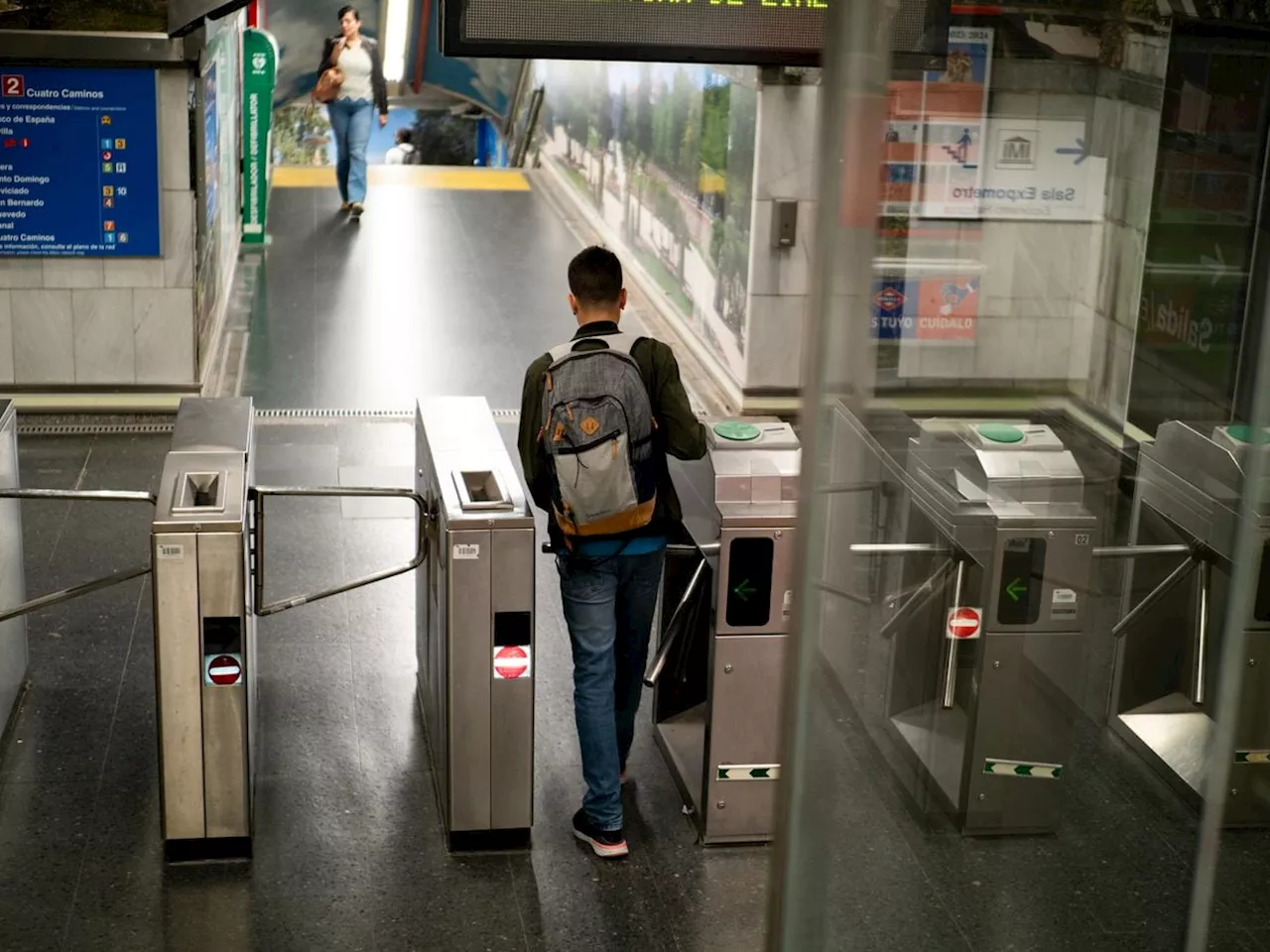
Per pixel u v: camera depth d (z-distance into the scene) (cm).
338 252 1135
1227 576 371
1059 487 377
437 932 404
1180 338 616
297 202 1280
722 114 875
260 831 445
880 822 223
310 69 1794
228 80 1019
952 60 635
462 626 418
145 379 797
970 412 375
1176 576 384
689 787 464
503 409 848
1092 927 327
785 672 176
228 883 420
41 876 420
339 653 560
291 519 677
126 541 650
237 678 417
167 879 421
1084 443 612
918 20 194
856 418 168
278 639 567
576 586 417
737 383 848
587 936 404
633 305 1077
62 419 786
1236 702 360
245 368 880
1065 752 372
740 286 840
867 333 165
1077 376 620
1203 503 381
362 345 933
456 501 424
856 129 158
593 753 430
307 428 795
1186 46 638
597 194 1266
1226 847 351
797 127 794
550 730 511
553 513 411
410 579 623
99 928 399
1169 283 625
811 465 166
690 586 443
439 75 1952
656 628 542
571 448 392
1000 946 312
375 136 2211
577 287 407
